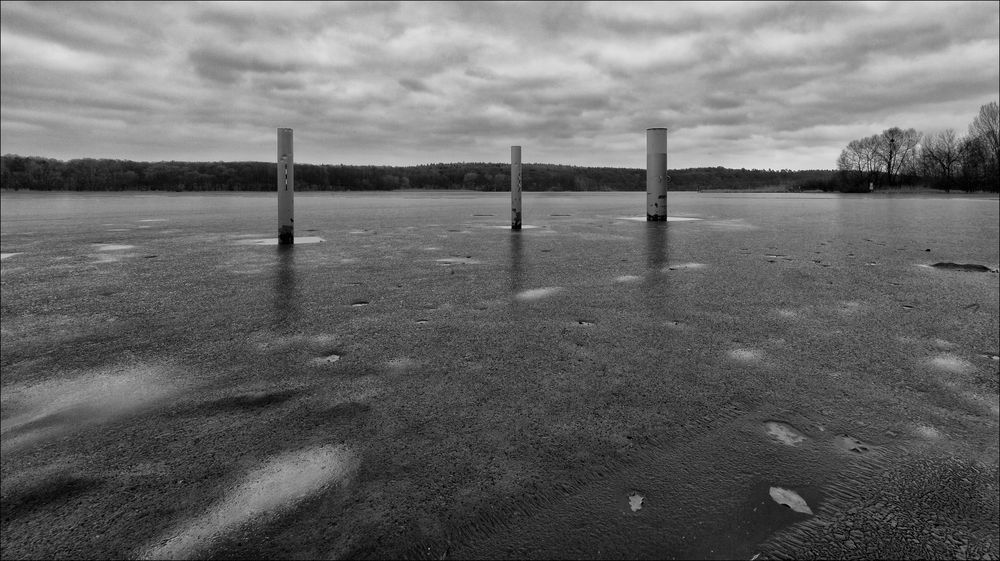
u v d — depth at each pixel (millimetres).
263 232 10133
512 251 7203
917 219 13586
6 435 1985
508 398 2240
